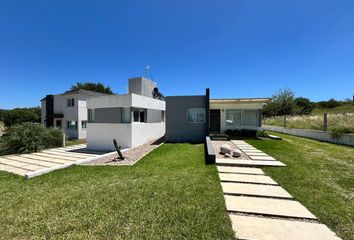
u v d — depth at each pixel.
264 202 3.85
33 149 11.91
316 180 5.12
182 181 5.19
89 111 13.84
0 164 8.66
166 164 7.34
